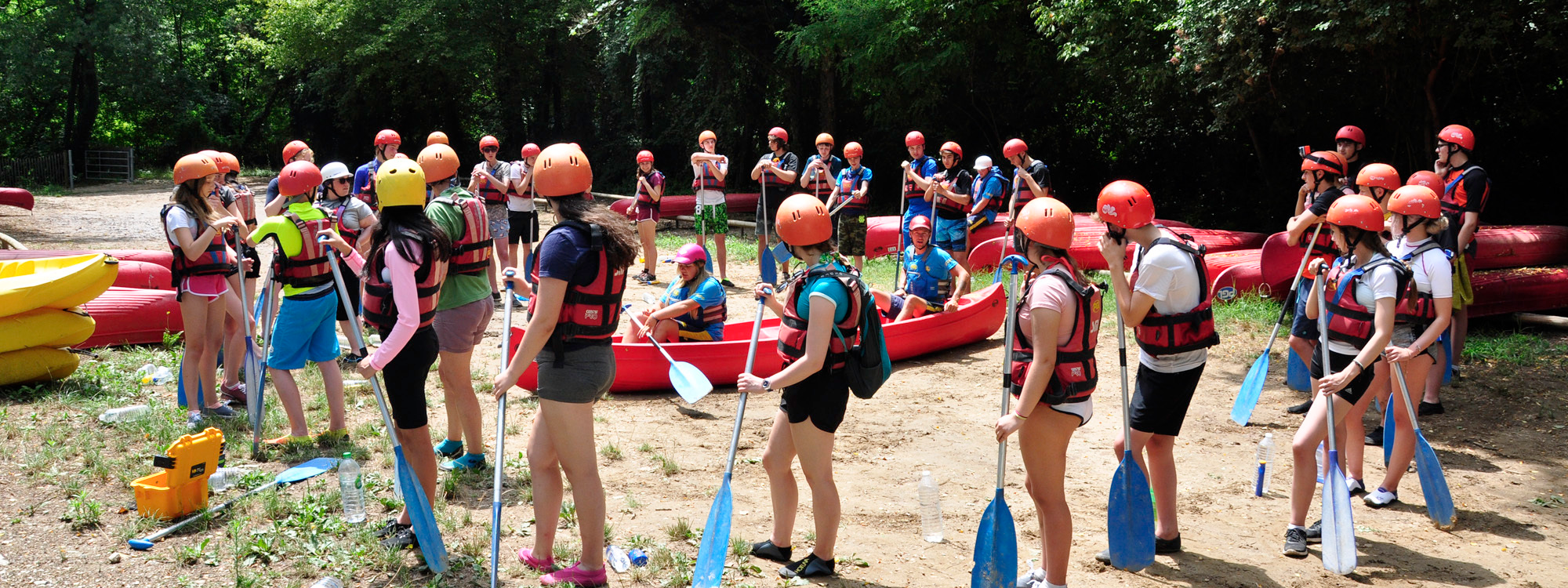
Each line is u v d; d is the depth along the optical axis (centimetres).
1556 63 1259
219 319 571
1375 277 427
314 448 532
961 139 2059
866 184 1080
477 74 3067
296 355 525
